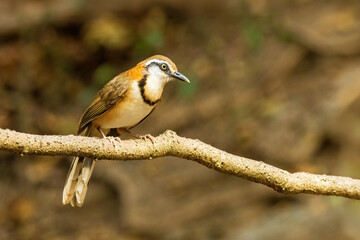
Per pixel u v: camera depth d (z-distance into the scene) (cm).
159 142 571
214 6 1764
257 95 1566
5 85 1688
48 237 1416
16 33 1727
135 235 1357
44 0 1811
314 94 1489
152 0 1766
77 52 1745
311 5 1742
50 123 1642
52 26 1747
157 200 1402
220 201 1358
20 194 1525
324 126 1370
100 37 1717
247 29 1703
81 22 1750
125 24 1752
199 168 1448
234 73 1648
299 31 1639
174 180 1439
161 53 1745
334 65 1570
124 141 568
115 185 1443
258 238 1228
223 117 1559
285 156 1371
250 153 1432
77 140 542
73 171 657
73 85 1730
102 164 1498
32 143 519
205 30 1767
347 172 1295
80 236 1398
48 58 1738
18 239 1421
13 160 1600
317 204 1264
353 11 1692
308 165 1339
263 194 1332
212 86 1638
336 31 1628
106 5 1747
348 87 1424
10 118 1652
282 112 1477
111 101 718
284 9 1734
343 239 1184
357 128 1354
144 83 721
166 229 1349
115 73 1714
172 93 1642
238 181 1393
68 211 1461
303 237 1205
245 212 1329
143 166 1508
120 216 1395
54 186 1534
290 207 1298
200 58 1714
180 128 1564
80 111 1672
